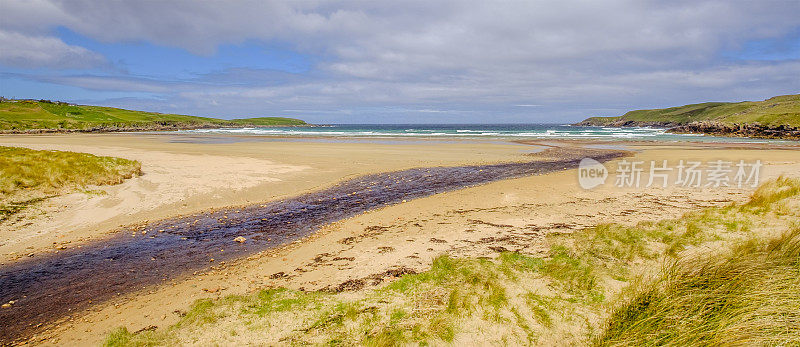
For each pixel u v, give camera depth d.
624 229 8.05
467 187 16.06
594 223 9.35
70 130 96.19
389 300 5.02
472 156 28.75
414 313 4.63
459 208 11.63
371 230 9.40
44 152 19.47
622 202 12.08
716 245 6.80
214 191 14.75
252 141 48.06
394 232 9.03
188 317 4.75
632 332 3.94
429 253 7.18
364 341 4.04
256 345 4.01
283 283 6.08
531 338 4.06
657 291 4.58
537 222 9.58
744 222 8.44
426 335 4.11
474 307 4.68
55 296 6.24
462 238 8.20
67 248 8.62
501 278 5.54
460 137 56.75
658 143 44.53
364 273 6.25
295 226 10.46
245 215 11.66
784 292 4.02
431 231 8.93
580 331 4.18
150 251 8.45
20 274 7.17
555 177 18.00
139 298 6.07
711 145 41.19
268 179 17.56
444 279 5.60
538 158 27.50
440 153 30.84
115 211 11.69
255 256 8.00
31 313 5.66
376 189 15.91
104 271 7.30
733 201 11.73
